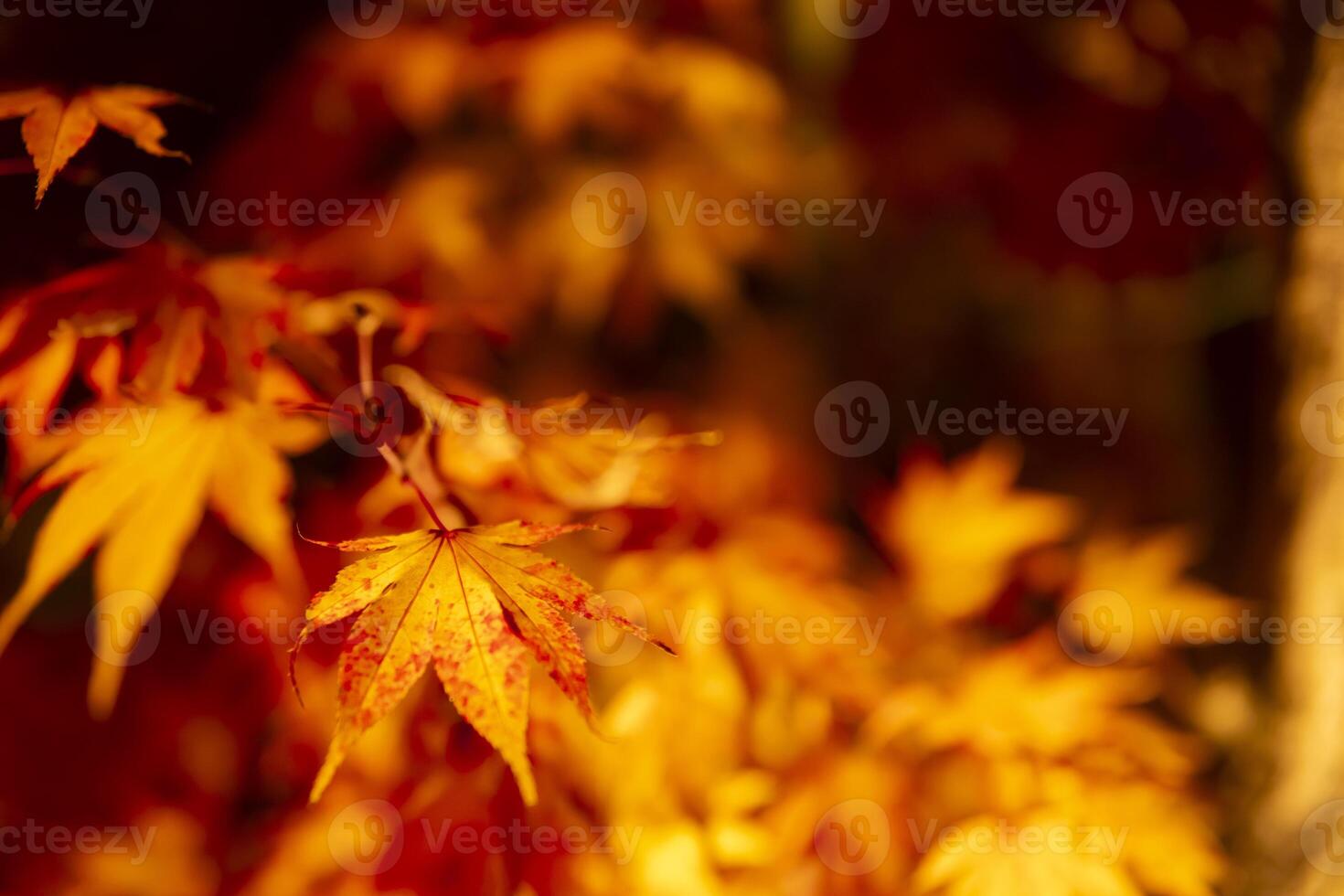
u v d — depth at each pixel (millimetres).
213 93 940
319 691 647
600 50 902
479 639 562
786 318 1324
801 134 1200
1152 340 1428
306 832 649
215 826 678
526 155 1005
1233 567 983
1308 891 784
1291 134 724
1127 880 652
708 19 1067
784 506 1020
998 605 787
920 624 756
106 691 597
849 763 673
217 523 653
